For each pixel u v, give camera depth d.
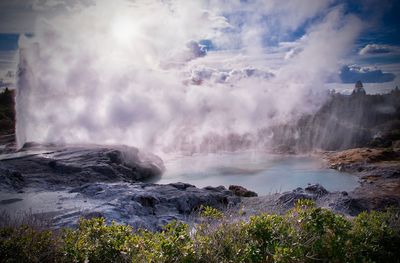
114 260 4.62
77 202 9.56
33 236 4.88
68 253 4.58
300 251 4.45
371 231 5.15
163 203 10.02
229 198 10.70
